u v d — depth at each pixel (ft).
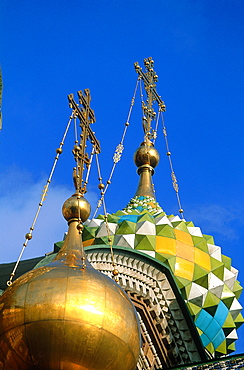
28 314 49.80
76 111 65.21
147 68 124.16
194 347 80.28
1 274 94.02
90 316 50.03
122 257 83.56
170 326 80.84
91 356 49.55
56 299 50.31
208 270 93.15
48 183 60.34
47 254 88.58
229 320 93.20
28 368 49.55
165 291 82.58
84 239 91.04
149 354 77.66
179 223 95.30
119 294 52.70
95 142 65.82
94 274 53.31
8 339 49.78
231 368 57.98
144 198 107.24
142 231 91.86
